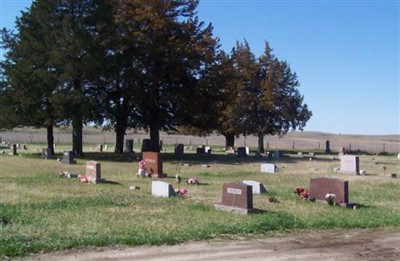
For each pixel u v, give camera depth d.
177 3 47.34
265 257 10.53
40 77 40.12
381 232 13.48
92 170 25.28
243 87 61.78
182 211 16.33
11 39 43.16
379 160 48.97
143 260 10.10
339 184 18.50
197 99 47.66
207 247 11.28
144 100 46.38
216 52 49.28
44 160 39.78
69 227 13.16
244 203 16.17
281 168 36.50
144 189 22.62
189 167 35.97
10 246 10.63
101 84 45.16
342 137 161.88
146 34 45.31
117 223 13.91
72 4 41.12
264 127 62.09
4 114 42.09
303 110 63.78
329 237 12.73
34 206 16.75
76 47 39.56
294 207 17.81
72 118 40.75
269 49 62.75
